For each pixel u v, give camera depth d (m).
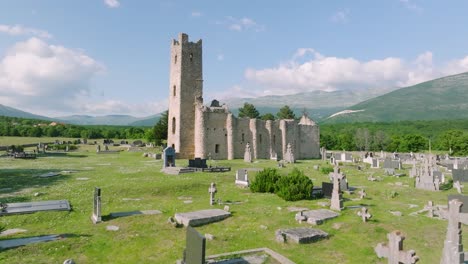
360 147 104.00
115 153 66.00
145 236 15.53
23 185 27.52
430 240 15.41
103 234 15.66
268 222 17.81
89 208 20.08
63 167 40.31
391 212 20.05
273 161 56.12
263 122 64.75
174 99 62.19
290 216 18.95
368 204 22.52
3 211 18.33
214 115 59.50
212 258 13.27
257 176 27.03
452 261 11.37
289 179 24.42
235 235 15.87
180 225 16.97
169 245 14.62
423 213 20.06
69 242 14.52
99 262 13.14
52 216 18.38
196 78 62.22
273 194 25.45
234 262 12.95
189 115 61.00
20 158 50.97
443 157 63.09
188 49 61.78
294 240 15.27
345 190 27.20
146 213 18.94
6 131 114.69
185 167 38.16
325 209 20.38
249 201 22.88
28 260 12.89
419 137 92.62
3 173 33.53
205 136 58.31
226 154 60.16
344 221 18.06
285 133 66.88
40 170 36.69
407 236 15.88
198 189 27.56
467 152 82.06
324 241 15.54
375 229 16.77
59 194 23.72
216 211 18.95
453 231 11.66
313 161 60.34
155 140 87.69
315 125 73.75
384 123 162.75
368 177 36.25
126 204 21.62
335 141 108.94
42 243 14.30
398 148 95.38
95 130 128.88
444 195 26.88
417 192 27.98
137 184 27.69
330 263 13.34
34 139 105.06
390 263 11.34
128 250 14.14
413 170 37.97
